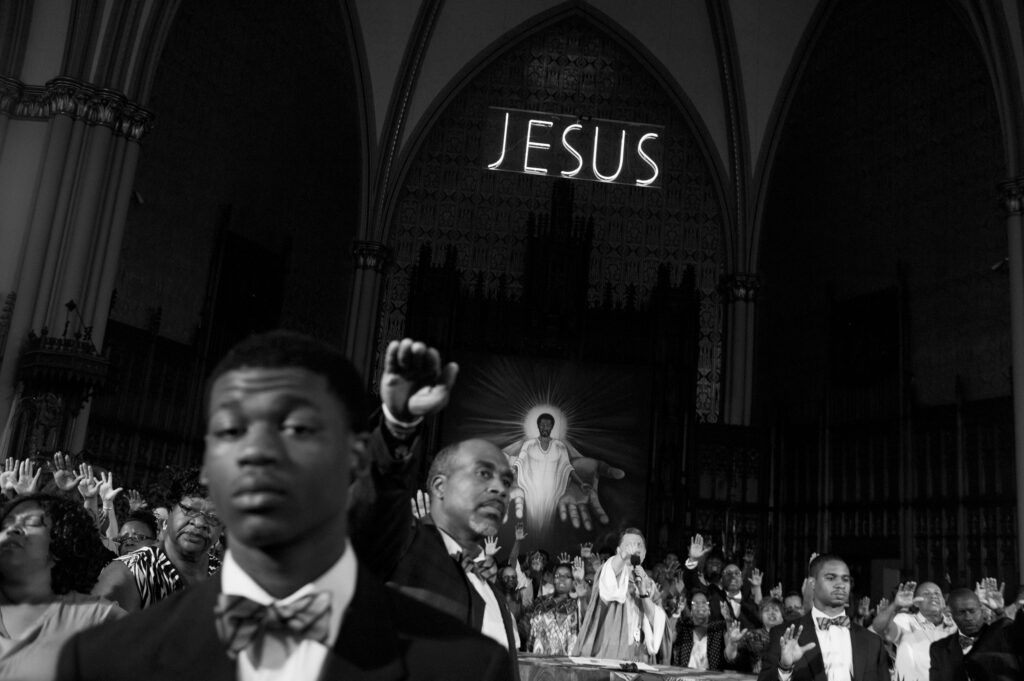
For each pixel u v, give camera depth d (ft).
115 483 38.45
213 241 58.13
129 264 52.01
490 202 74.28
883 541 57.26
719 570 32.81
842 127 66.95
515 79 76.69
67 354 42.04
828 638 18.33
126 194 49.39
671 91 76.02
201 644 4.35
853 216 64.59
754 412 69.97
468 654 4.77
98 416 48.73
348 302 71.10
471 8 73.97
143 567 12.16
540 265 70.28
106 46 49.49
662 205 74.79
